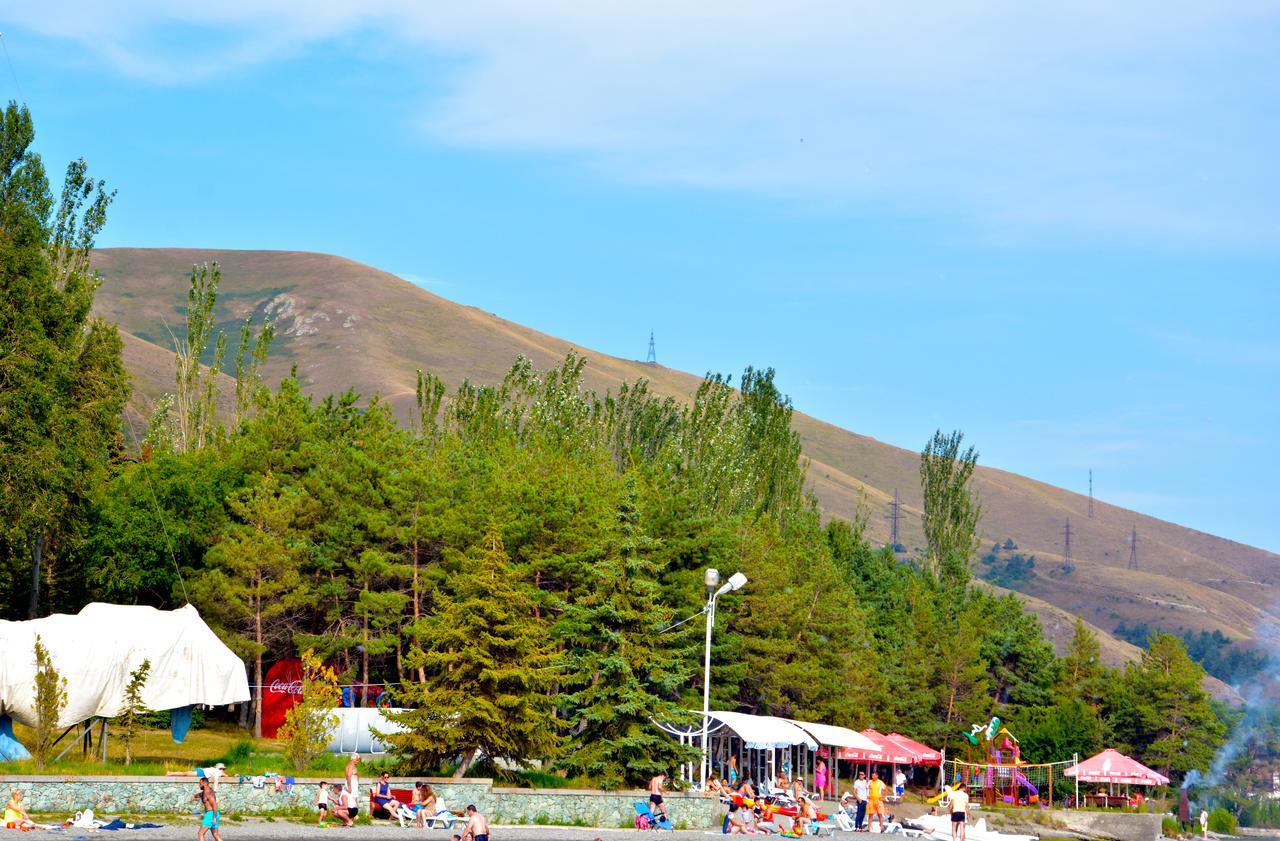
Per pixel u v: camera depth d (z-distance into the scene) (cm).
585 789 5353
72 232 8362
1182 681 11538
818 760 8450
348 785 4612
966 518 14450
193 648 5188
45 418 6638
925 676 10400
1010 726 11038
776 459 11475
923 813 8075
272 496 7594
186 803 4478
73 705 4881
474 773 5388
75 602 7944
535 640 5359
